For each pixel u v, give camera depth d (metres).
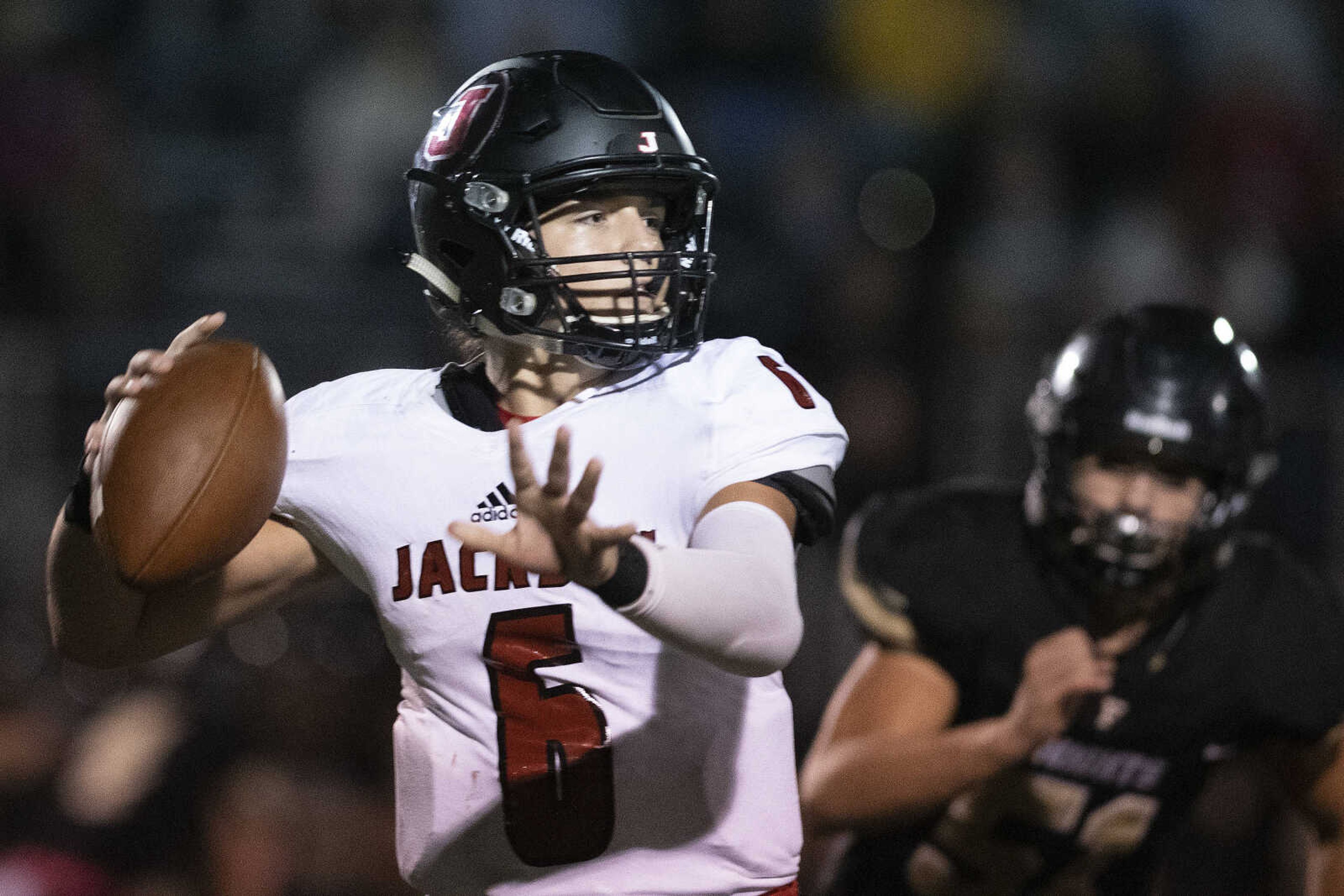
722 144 22.94
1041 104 24.16
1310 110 25.00
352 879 13.82
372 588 6.68
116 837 12.67
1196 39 25.73
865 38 24.02
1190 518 9.14
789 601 5.81
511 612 6.40
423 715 6.77
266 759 14.01
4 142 19.81
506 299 6.44
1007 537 9.74
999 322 21.23
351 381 6.93
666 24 24.41
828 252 22.25
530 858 6.49
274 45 23.23
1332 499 19.11
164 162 22.53
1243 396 9.23
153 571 6.18
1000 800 9.48
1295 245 23.88
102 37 23.17
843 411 20.19
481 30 23.30
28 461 18.44
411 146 21.94
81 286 20.02
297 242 21.80
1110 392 9.17
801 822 7.21
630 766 6.43
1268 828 14.75
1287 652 9.29
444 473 6.46
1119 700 9.27
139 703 13.20
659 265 6.52
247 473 6.25
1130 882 9.71
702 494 6.39
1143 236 22.95
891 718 9.55
